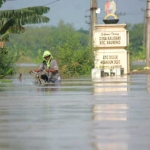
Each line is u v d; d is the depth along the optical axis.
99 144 19.34
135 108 29.45
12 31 70.00
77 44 79.75
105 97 35.94
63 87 46.44
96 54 79.38
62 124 23.86
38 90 43.00
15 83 54.19
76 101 33.31
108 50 79.69
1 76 69.38
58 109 29.25
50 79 52.75
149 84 50.53
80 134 21.36
